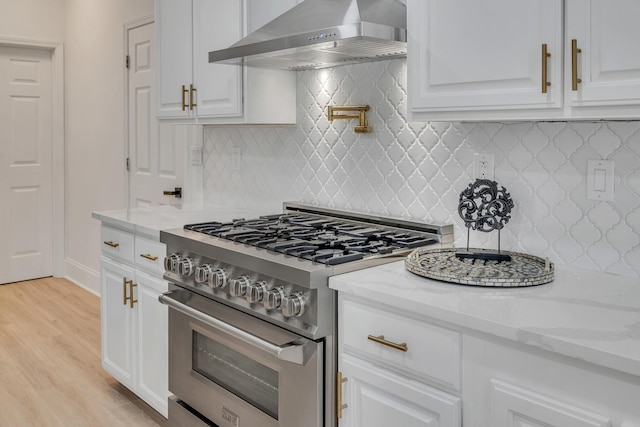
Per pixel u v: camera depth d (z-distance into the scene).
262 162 2.88
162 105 2.90
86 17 4.55
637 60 1.27
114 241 2.77
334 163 2.49
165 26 2.82
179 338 2.24
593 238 1.72
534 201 1.85
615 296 1.46
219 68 2.53
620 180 1.65
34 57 4.89
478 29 1.56
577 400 1.17
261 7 2.38
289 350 1.66
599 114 1.35
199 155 3.33
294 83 2.63
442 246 2.02
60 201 5.07
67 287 4.84
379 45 1.90
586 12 1.34
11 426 2.55
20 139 4.88
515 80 1.50
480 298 1.44
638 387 1.08
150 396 2.56
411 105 1.76
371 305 1.55
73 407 2.75
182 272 2.09
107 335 2.89
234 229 2.25
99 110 4.43
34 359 3.31
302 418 1.72
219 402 2.06
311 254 1.77
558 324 1.24
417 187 2.18
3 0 4.63
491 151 1.94
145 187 3.89
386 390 1.52
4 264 4.88
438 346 1.40
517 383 1.26
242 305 1.87
